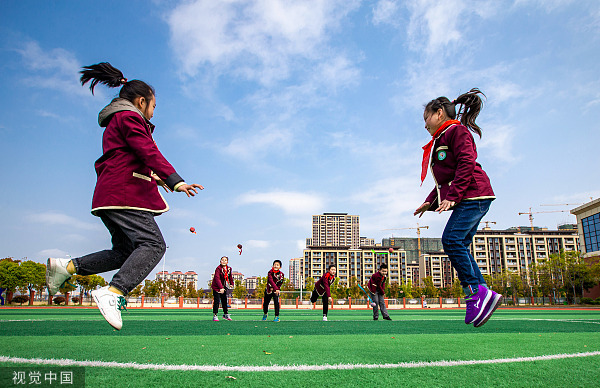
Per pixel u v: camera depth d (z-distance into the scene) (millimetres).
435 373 2240
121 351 2918
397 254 123688
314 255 124625
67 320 7746
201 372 2158
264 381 1985
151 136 2795
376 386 1930
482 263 106625
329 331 5441
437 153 3273
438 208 3180
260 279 72938
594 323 7645
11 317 9648
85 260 2701
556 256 55594
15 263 39094
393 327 6398
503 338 4258
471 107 3445
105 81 2873
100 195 2561
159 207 2746
